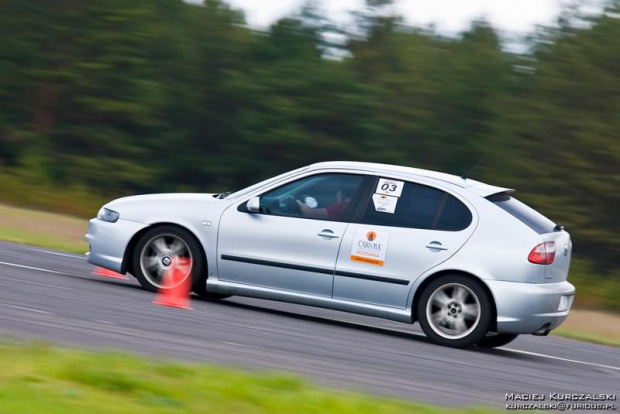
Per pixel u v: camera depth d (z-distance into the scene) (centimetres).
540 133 6350
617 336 2670
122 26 7350
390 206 1748
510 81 6969
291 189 1809
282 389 1026
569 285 1777
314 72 7262
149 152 7269
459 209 1723
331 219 1762
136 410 869
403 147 7162
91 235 1869
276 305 2009
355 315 2061
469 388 1288
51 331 1291
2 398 845
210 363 1211
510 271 1662
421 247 1703
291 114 7188
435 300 1692
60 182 6931
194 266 1800
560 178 6181
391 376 1295
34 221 3828
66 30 7288
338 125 7238
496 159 6512
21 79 7225
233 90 7325
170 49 7431
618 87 6288
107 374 956
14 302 1491
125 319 1471
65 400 870
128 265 1844
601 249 5981
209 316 1628
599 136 6109
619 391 1453
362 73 7625
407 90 7212
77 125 7250
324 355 1391
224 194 1878
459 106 7000
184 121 7425
